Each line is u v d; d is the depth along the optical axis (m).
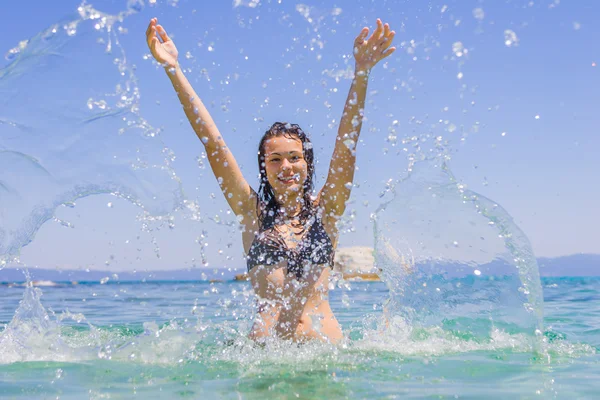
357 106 2.95
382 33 2.91
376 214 3.14
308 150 3.14
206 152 3.03
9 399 1.76
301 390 1.82
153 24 2.95
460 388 1.85
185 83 3.01
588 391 1.81
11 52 2.68
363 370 2.16
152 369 2.22
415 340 2.81
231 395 1.76
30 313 2.97
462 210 3.04
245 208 3.08
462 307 2.90
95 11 2.64
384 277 3.08
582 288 9.97
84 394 1.82
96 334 3.22
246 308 3.02
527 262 2.84
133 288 13.70
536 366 2.26
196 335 2.77
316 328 2.78
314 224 3.03
